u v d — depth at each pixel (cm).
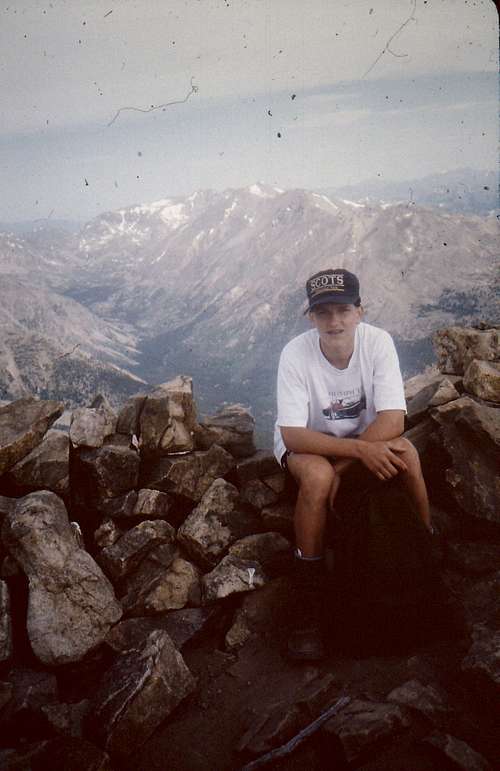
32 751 240
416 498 296
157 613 323
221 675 299
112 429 363
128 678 270
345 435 325
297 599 301
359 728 229
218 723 268
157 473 360
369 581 277
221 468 378
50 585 296
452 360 435
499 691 234
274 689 279
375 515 275
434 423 363
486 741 227
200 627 318
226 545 349
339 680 277
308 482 290
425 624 284
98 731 254
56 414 353
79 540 326
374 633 283
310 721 254
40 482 335
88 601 301
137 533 335
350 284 295
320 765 230
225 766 244
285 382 313
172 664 281
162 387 384
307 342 318
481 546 332
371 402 317
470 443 340
